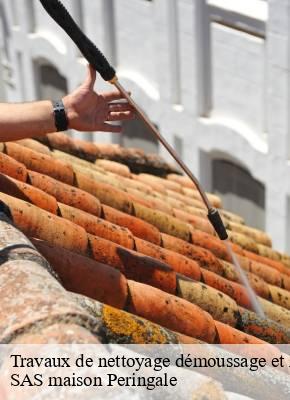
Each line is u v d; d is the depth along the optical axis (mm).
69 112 4277
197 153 13914
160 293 4711
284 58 11516
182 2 13250
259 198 13188
